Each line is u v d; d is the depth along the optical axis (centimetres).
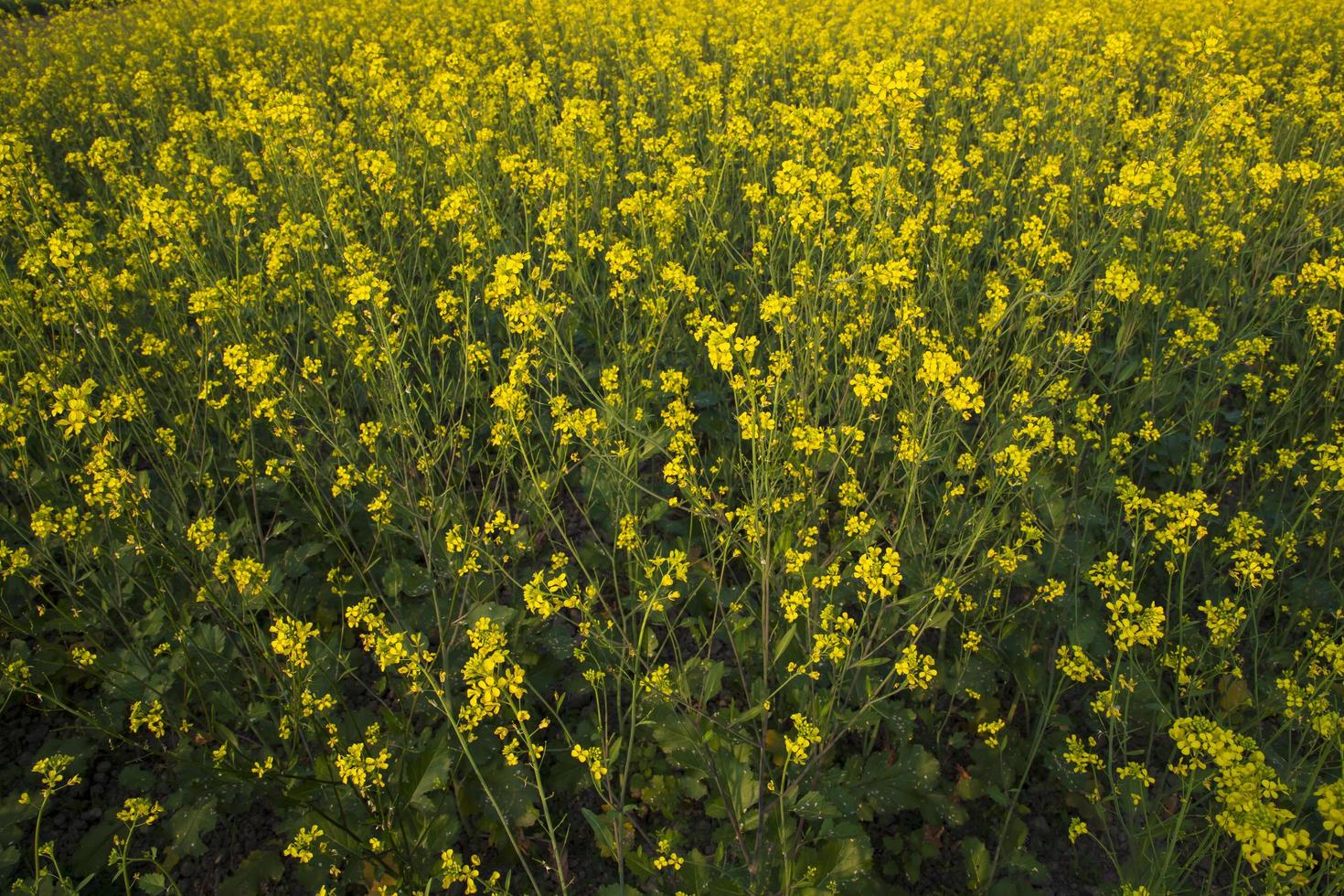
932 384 276
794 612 238
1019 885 250
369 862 246
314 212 511
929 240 464
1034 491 330
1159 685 285
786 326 311
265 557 345
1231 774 159
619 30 857
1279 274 476
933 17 831
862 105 370
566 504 395
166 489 380
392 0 1216
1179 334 376
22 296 395
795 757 222
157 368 435
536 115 614
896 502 364
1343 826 136
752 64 717
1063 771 272
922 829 271
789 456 308
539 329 328
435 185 562
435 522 338
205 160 490
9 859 255
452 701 285
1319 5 1102
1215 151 530
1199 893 244
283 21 1048
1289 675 263
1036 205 525
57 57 1017
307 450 367
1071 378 407
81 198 643
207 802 264
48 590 346
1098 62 647
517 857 262
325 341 425
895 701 290
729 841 250
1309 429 408
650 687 238
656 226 450
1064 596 311
